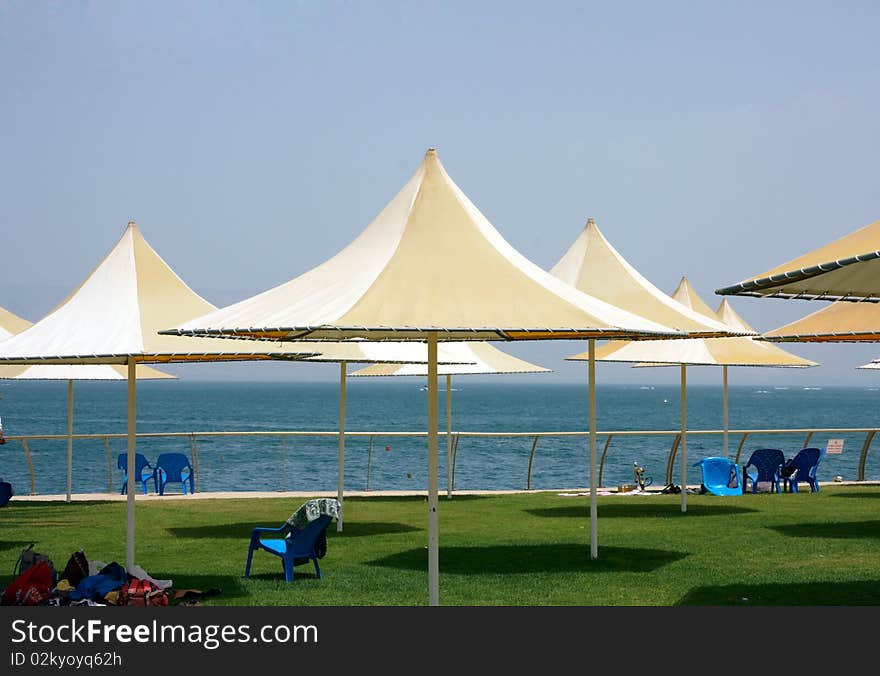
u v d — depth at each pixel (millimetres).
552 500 20422
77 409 132125
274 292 10484
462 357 20938
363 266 10094
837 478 24125
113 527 16000
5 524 16422
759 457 21703
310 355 12719
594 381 13148
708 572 11805
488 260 9961
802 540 14352
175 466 21719
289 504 19422
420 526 16266
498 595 10516
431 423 9703
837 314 14836
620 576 11562
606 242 16375
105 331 11359
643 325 10062
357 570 12008
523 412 139750
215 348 11367
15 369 19188
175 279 12500
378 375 21844
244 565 12398
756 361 18812
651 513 17938
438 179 10859
